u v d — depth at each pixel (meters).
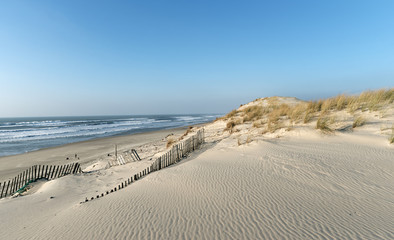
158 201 4.91
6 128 52.75
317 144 9.05
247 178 5.91
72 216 4.66
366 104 12.72
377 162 6.48
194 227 3.70
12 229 4.71
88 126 57.00
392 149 7.52
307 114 12.37
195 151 11.02
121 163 12.23
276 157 7.67
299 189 4.98
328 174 5.79
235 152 9.07
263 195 4.77
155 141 22.77
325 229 3.40
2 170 14.21
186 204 4.63
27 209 6.02
